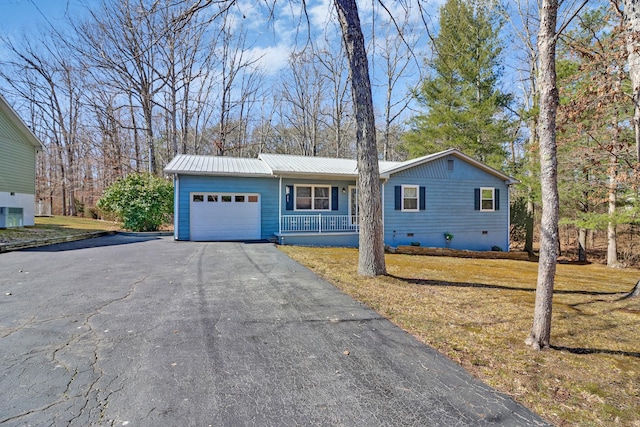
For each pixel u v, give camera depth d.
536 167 15.24
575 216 14.31
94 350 2.92
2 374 2.49
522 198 17.52
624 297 5.63
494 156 18.98
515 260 12.49
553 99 3.23
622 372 2.76
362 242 6.46
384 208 13.67
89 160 24.75
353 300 4.62
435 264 9.32
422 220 14.30
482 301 4.89
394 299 4.78
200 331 3.40
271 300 4.54
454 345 3.21
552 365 2.85
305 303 4.43
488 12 17.86
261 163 14.49
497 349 3.15
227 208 12.62
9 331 3.30
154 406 2.14
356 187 14.23
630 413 2.18
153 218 15.80
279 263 7.44
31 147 14.40
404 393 2.35
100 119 24.23
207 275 6.04
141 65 18.41
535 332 3.24
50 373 2.52
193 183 12.22
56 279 5.52
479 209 15.27
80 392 2.27
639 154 5.75
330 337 3.32
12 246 8.88
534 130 16.17
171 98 21.41
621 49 5.85
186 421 2.00
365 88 6.33
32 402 2.15
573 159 10.95
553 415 2.14
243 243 11.38
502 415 2.12
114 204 15.45
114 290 4.88
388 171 13.21
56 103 25.58
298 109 29.25
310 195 13.80
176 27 6.15
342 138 29.12
